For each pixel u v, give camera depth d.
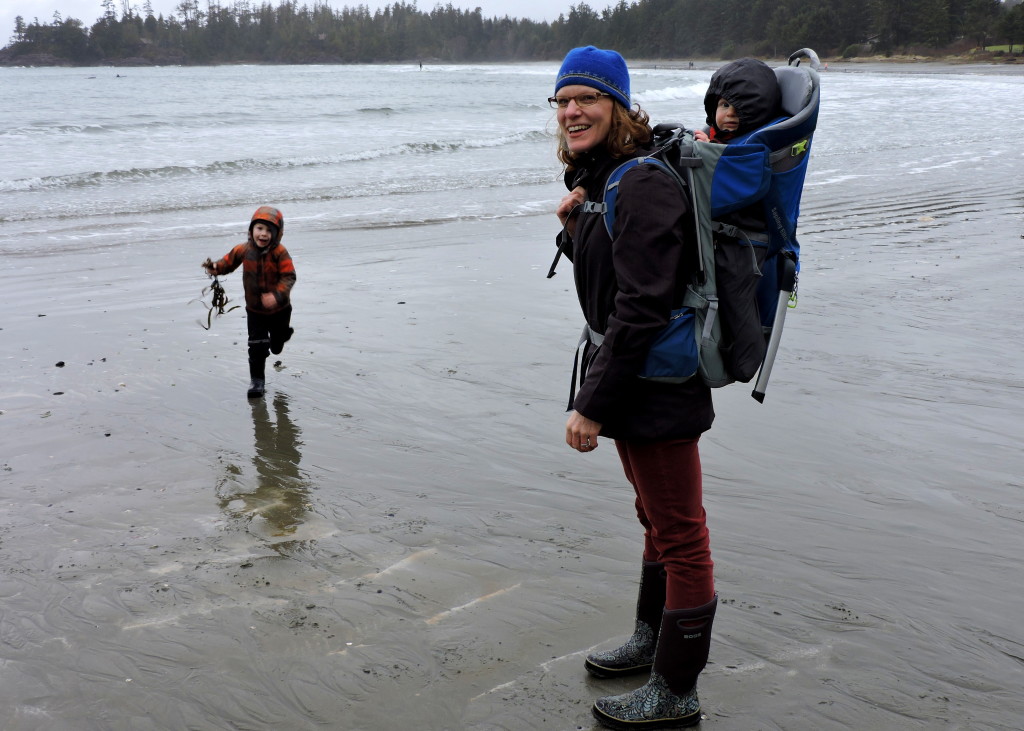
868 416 5.00
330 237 11.46
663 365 2.17
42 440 4.89
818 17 142.75
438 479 4.36
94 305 8.02
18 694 2.67
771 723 2.49
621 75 2.26
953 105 38.97
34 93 59.62
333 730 2.49
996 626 2.98
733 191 2.14
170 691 2.68
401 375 6.00
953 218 11.62
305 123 31.94
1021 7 115.06
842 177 16.47
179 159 20.17
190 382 5.93
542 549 3.61
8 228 12.23
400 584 3.33
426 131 28.11
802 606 3.12
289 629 3.02
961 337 6.42
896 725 2.47
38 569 3.46
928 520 3.80
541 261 9.87
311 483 4.33
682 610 2.38
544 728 2.49
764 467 4.37
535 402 5.46
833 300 7.47
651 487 2.35
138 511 4.02
